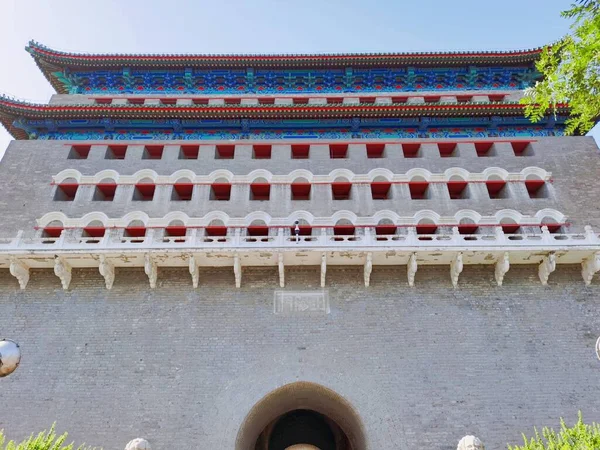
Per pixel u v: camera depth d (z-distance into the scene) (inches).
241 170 1178.0
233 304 987.9
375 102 1402.6
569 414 864.3
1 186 1143.6
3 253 967.6
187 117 1240.2
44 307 983.6
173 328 959.0
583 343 942.4
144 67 1401.3
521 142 1232.2
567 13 597.9
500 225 1063.0
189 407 872.9
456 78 1449.3
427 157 1203.2
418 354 928.3
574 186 1151.6
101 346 936.9
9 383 895.7
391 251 983.0
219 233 1085.8
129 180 1153.4
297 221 1080.2
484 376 903.7
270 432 1328.7
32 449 623.8
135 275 1026.7
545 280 1006.4
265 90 1435.8
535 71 1422.2
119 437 845.2
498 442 839.1
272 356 925.2
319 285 1013.8
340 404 930.1
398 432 849.5
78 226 1073.5
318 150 1221.7
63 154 1208.2
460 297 997.2
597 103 625.6
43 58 1370.6
